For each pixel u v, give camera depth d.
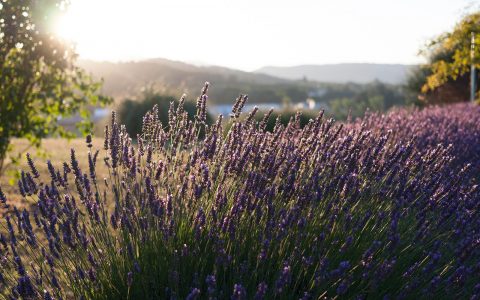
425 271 2.81
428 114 9.77
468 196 3.61
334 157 3.66
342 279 2.90
